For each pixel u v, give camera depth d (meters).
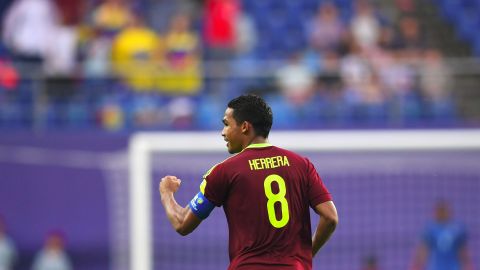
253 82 50.84
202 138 41.09
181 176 42.56
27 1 51.28
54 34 51.28
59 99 50.12
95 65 49.69
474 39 61.31
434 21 62.34
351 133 42.44
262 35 60.06
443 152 44.69
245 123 18.28
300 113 49.28
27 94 49.59
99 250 43.09
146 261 36.88
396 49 56.56
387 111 50.09
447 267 44.00
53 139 43.62
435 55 55.12
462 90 52.09
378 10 62.28
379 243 44.22
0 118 49.12
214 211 43.38
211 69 51.44
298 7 63.19
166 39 52.84
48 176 43.47
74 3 58.34
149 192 40.53
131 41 50.94
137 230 37.03
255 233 17.52
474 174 44.81
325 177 43.84
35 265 42.94
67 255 43.03
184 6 59.47
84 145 43.66
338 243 44.03
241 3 62.34
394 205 44.34
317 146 38.16
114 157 43.62
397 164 44.31
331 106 49.84
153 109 49.16
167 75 49.72
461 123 44.81
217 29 53.50
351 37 54.31
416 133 41.53
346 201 43.97
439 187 44.69
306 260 17.75
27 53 50.75
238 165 17.89
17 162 43.44
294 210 17.83
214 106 49.09
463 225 44.72
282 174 17.95
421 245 44.38
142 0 59.41
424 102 50.91
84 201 43.34
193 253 43.34
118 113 48.78
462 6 63.78
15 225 43.12
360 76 50.56
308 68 50.75
